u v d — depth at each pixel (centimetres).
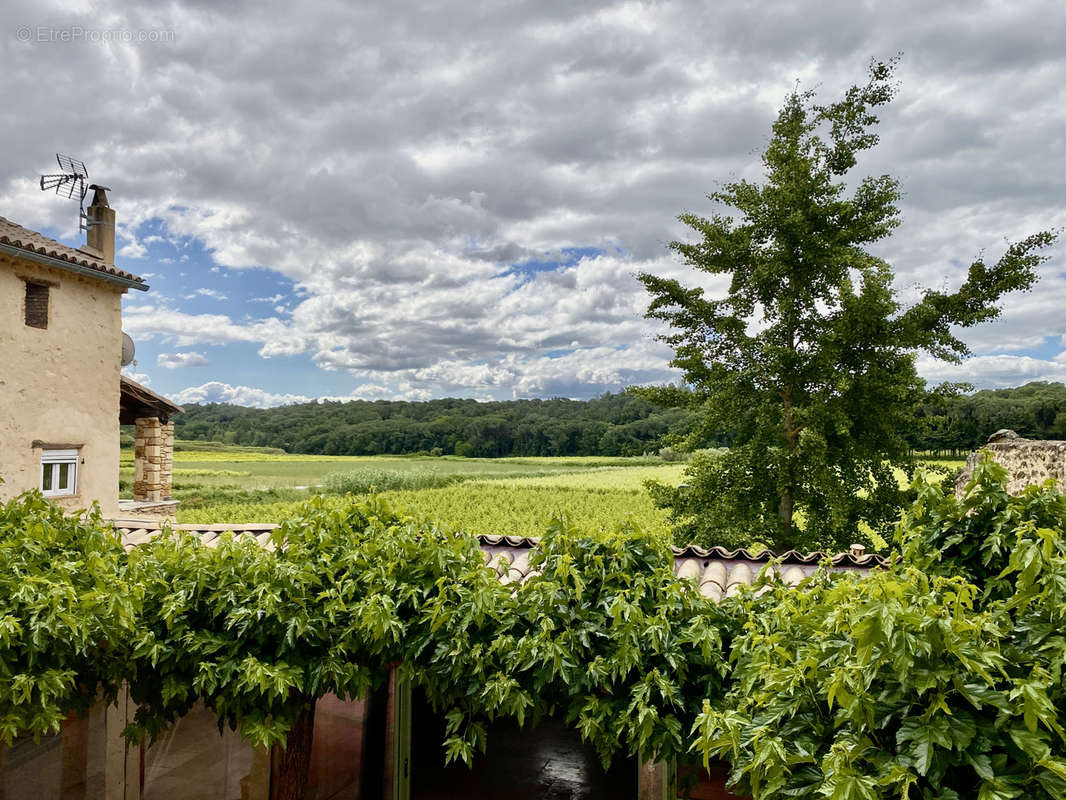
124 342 1633
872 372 1606
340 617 510
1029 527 307
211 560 532
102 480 1380
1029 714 239
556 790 828
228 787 725
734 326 1747
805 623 338
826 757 260
